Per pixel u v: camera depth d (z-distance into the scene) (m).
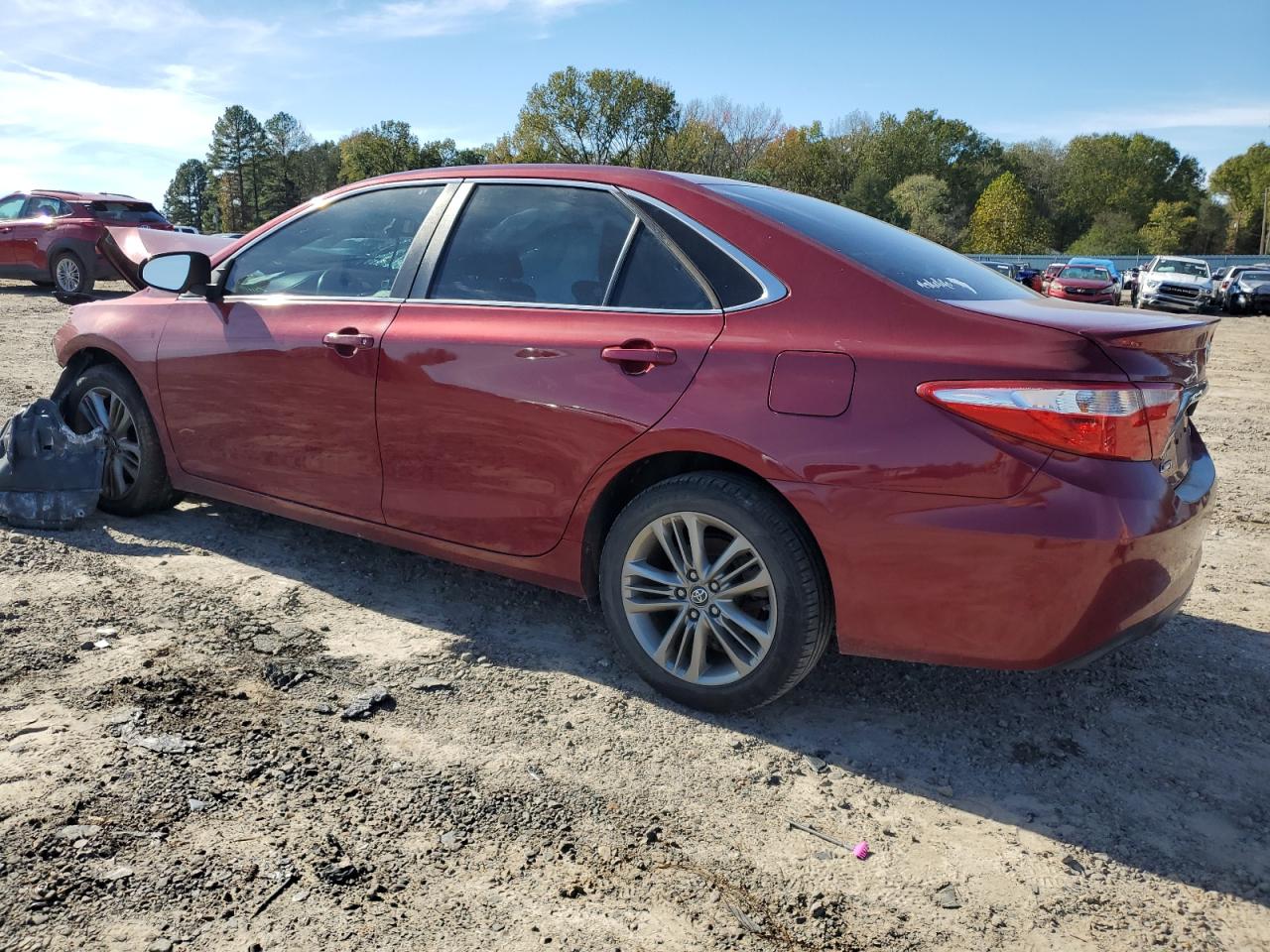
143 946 1.84
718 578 2.77
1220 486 6.05
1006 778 2.64
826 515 2.53
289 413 3.59
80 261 14.91
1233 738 2.91
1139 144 100.81
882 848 2.31
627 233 3.03
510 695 2.94
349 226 3.68
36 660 2.93
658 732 2.78
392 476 3.36
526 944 1.93
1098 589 2.36
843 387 2.53
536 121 73.50
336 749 2.58
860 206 80.12
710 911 2.06
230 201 120.44
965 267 3.20
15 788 2.29
